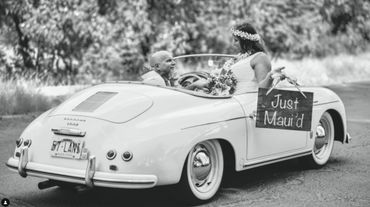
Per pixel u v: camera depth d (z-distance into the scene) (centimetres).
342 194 579
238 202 547
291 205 539
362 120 1053
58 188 602
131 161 476
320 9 1783
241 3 1652
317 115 658
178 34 1590
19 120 1042
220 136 532
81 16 1550
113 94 537
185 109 525
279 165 708
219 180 550
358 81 1739
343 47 1942
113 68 1570
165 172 488
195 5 1625
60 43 1564
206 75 655
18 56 1608
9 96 1138
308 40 1758
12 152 792
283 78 592
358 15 1938
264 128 580
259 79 602
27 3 1564
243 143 558
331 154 772
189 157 514
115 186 475
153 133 491
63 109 532
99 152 483
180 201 530
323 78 1711
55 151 503
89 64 1572
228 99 565
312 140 656
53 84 1559
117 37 1564
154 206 534
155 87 549
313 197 568
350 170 682
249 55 627
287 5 1714
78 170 486
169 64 612
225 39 1636
